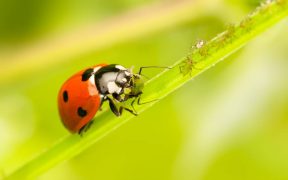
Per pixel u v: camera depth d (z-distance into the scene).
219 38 0.07
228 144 0.09
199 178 0.09
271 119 0.09
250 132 0.09
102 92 0.08
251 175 0.09
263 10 0.07
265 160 0.09
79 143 0.07
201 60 0.07
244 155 0.09
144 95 0.07
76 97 0.08
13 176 0.07
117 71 0.08
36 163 0.07
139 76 0.08
